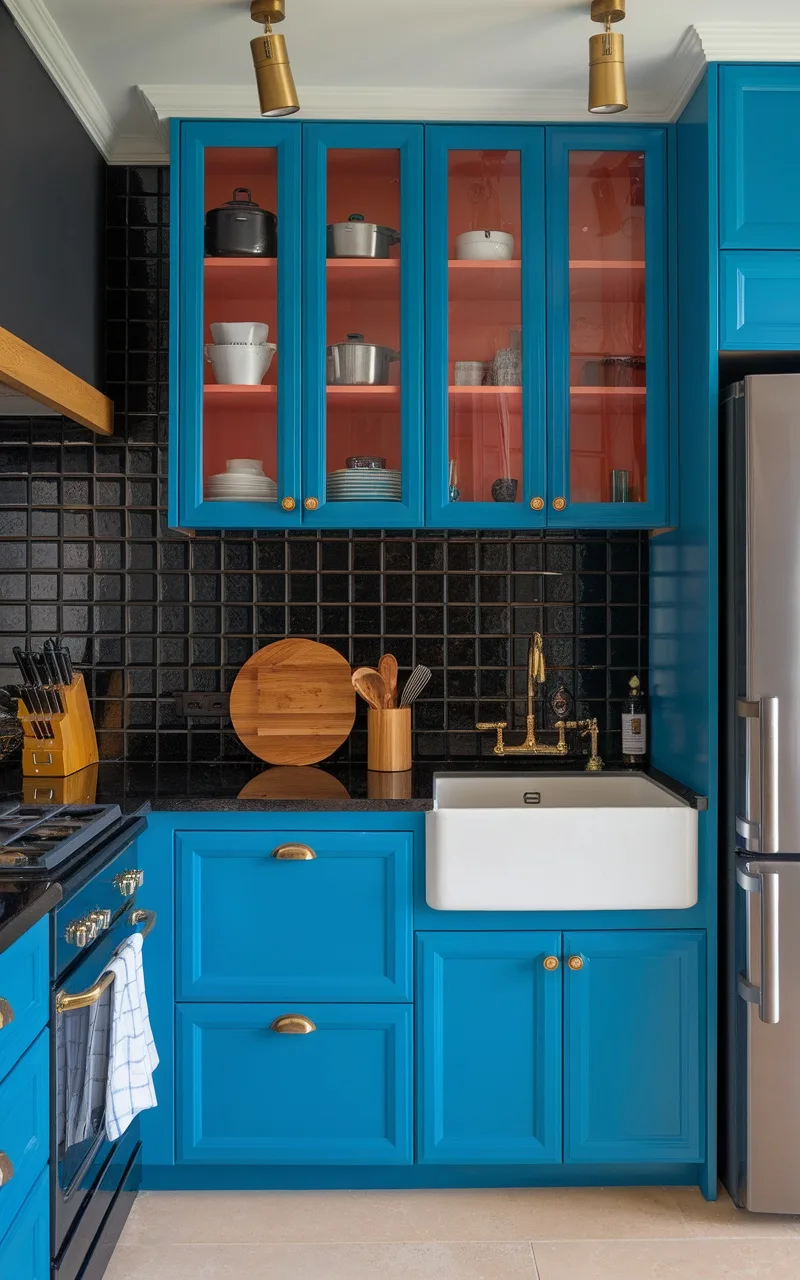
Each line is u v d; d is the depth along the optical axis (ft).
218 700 8.63
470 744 8.73
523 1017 7.06
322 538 8.66
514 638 8.72
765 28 6.71
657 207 7.65
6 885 4.91
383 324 7.71
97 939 5.83
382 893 7.01
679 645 7.73
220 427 7.71
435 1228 6.79
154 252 8.52
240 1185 7.25
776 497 6.64
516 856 6.89
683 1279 6.26
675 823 6.95
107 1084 5.57
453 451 7.73
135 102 7.72
